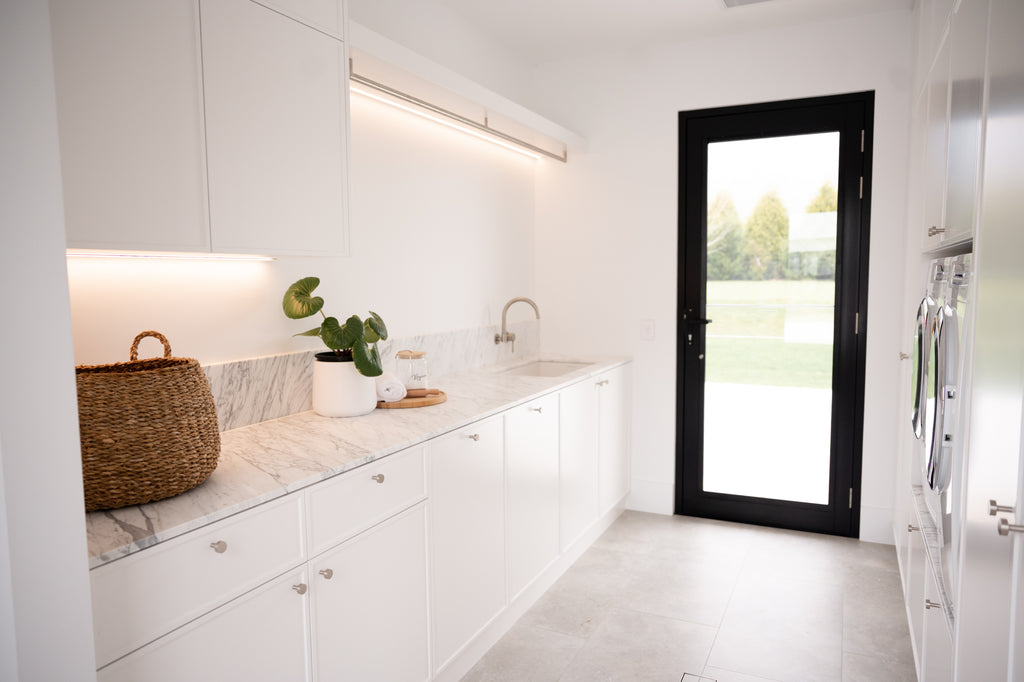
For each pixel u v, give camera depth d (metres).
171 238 1.46
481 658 2.37
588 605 2.75
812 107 3.39
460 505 2.17
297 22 1.76
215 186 1.56
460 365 3.27
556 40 3.58
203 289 1.96
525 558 2.65
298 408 2.27
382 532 1.79
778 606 2.73
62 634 0.98
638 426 3.88
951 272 1.67
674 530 3.59
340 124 1.93
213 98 1.54
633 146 3.76
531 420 2.65
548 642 2.47
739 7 3.12
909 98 3.18
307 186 1.82
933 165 2.17
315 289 2.34
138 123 1.38
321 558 1.58
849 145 3.34
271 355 2.19
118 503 1.30
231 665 1.36
